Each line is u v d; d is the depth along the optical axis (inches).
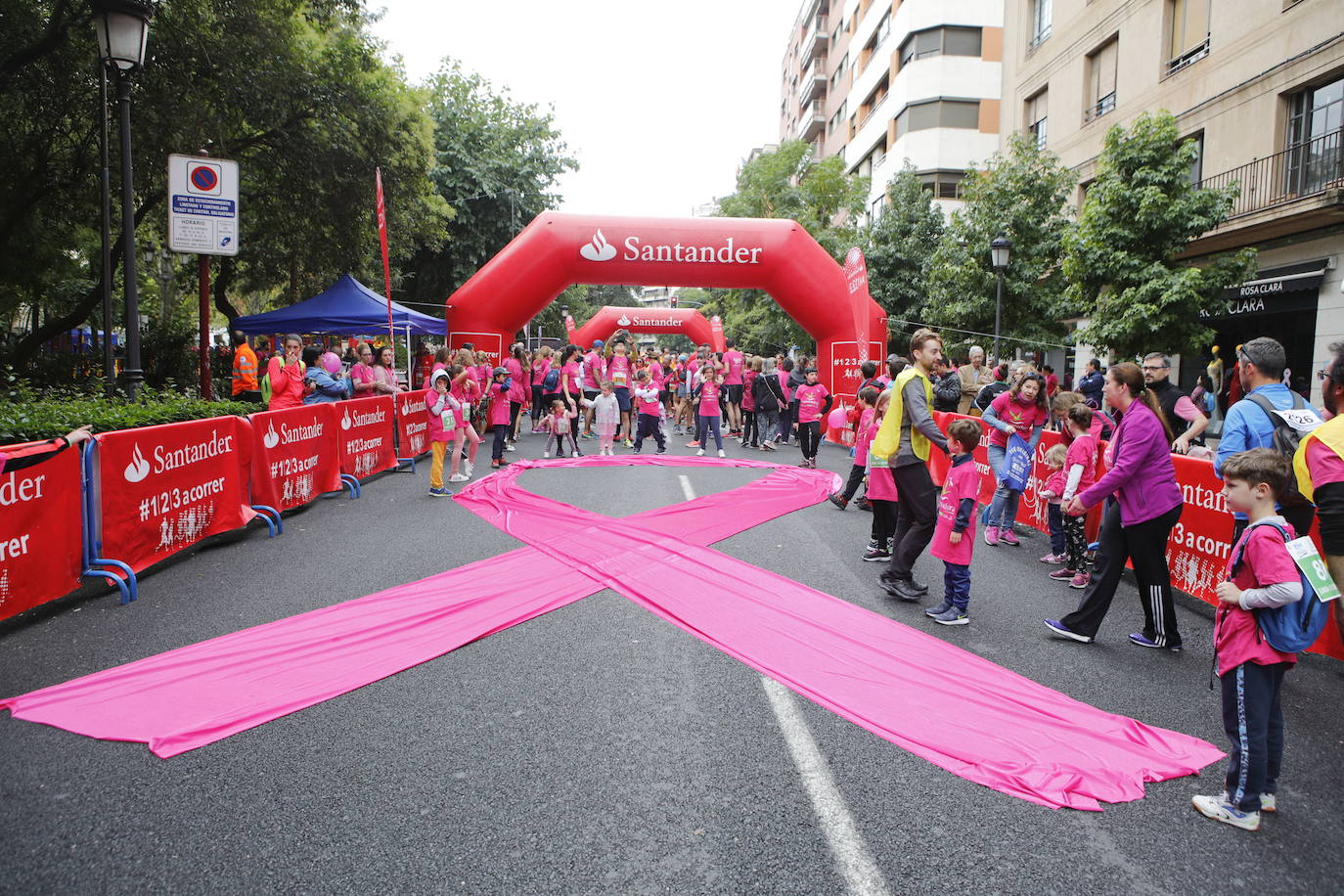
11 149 504.4
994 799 115.1
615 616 196.7
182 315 903.7
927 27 1193.4
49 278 613.3
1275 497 113.7
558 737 132.1
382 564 239.8
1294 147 526.3
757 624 189.6
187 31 481.7
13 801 110.7
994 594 225.8
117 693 145.9
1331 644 179.9
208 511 254.1
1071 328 769.6
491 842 102.4
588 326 1312.7
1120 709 148.2
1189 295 463.2
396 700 145.8
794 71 2439.7
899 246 920.3
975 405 376.8
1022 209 649.0
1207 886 96.7
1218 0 604.4
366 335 603.5
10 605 175.3
